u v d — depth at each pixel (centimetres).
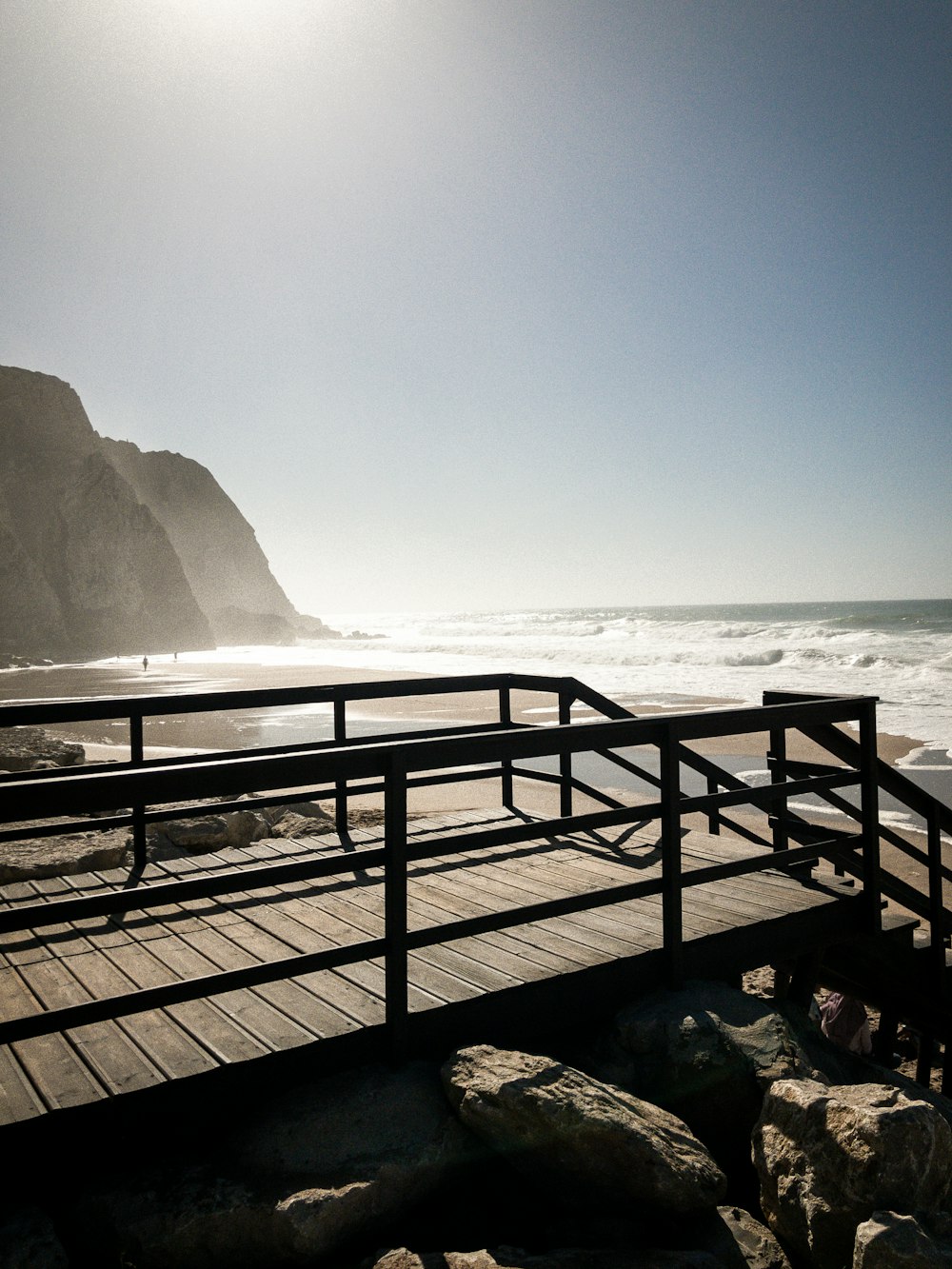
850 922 467
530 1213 294
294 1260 248
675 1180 264
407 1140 279
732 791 411
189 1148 281
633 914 437
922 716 2119
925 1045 557
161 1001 264
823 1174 272
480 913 425
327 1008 328
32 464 11169
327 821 786
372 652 6756
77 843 579
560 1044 372
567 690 595
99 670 5709
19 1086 271
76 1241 254
